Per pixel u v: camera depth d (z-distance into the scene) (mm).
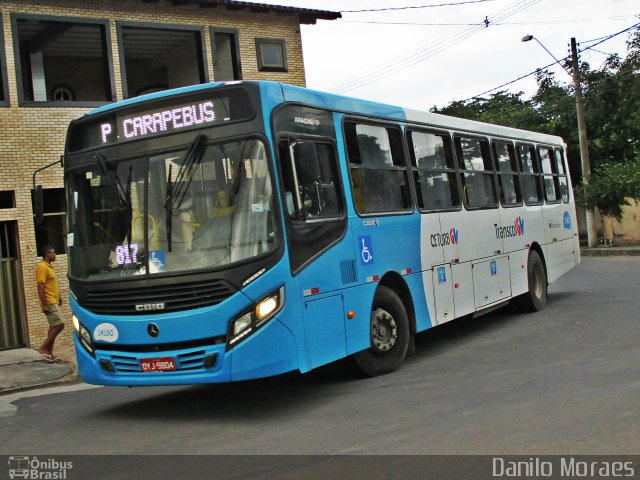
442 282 10547
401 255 9562
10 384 11445
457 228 11141
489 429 6320
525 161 14461
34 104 15383
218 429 7191
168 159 7574
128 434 7348
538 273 14414
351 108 9047
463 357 10156
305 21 20719
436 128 11047
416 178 10266
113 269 7605
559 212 16016
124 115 7848
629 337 10539
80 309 7828
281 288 7215
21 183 15141
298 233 7543
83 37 17516
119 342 7488
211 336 7074
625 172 33125
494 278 12312
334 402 7941
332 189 8359
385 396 8008
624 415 6422
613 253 30625
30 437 7602
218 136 7453
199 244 7277
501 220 12805
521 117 40188
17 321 14914
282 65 20031
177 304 7219
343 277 8266
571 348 10109
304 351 7441
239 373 7004
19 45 16672
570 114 38094
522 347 10555
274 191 7312
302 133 7961
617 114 37219
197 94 7566
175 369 7242
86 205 7941
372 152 9336
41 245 15352
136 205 7621
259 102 7430
